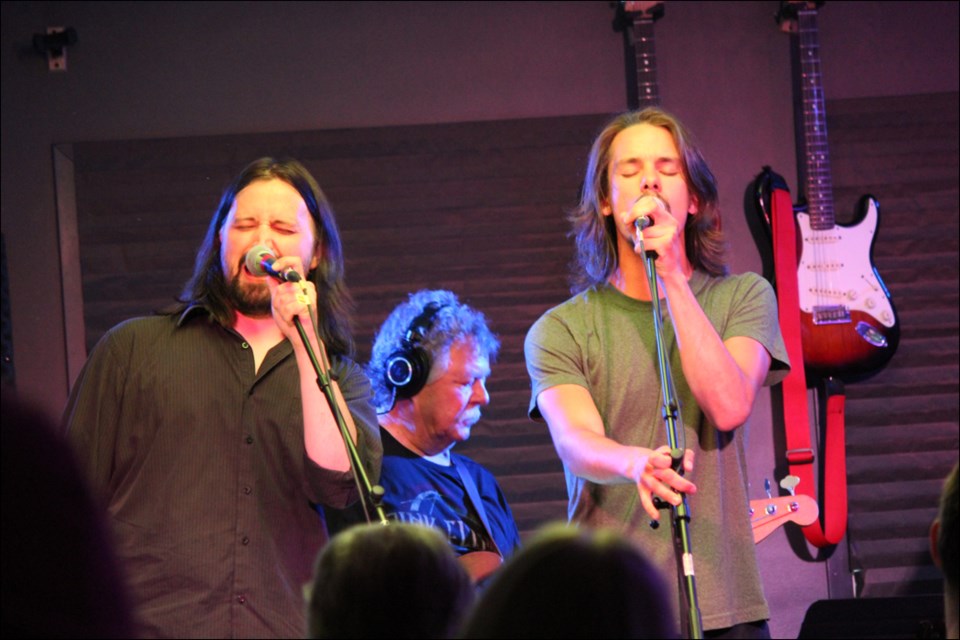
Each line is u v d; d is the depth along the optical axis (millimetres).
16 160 8133
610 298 4832
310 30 8273
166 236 8203
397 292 8281
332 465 4172
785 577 8047
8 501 1690
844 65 8398
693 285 4883
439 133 8289
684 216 4863
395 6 8305
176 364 4398
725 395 4312
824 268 7992
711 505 4480
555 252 8305
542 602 1948
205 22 8242
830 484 7902
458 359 5484
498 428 8172
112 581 1766
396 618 2414
